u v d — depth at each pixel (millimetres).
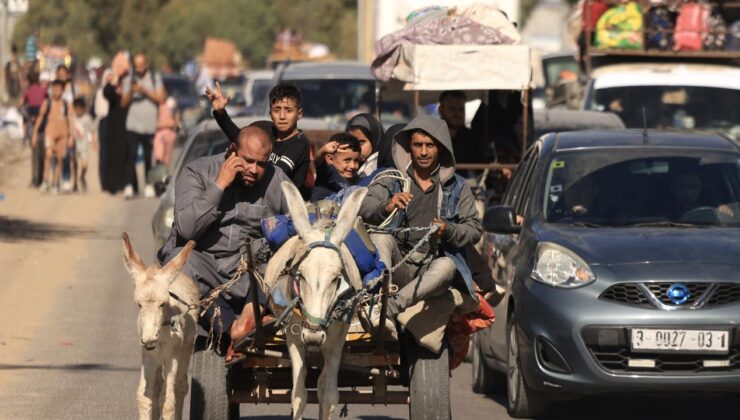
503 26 42938
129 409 29250
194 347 24016
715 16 59375
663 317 26672
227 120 27922
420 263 23812
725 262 27250
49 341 37844
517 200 32594
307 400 24188
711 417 29531
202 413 23500
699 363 26734
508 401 29844
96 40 187500
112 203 74688
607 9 58219
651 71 54875
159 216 43156
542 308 27641
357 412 30156
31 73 92438
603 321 26875
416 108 41844
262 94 77750
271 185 24594
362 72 58531
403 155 24438
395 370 24719
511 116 43312
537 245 28891
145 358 22938
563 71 85562
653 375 26672
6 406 29391
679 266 27125
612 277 27219
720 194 30375
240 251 24375
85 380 32625
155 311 21969
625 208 30141
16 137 116938
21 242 57750
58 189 80000
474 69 40906
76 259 53594
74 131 80188
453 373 36250
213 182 24125
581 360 26938
